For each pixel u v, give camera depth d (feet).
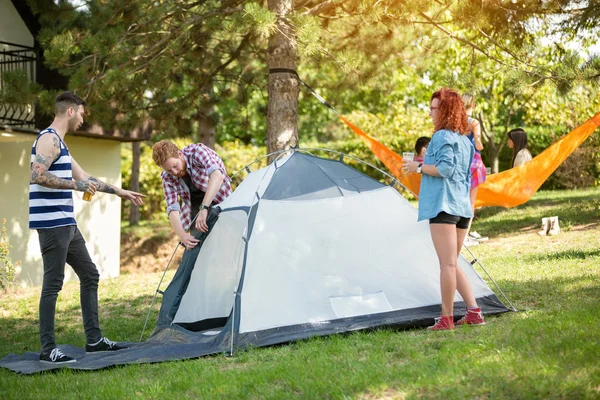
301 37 24.77
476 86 29.55
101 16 32.14
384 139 61.00
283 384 12.30
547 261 23.94
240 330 15.55
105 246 43.57
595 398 10.00
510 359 11.96
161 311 18.20
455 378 11.41
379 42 33.01
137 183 58.44
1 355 17.92
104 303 25.31
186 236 17.87
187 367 13.91
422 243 17.54
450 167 14.96
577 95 51.93
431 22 29.45
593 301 16.88
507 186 26.78
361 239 17.34
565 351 12.21
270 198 16.97
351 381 11.81
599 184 54.39
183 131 40.32
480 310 15.90
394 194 17.83
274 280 16.29
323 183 17.58
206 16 28.40
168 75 36.73
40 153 15.11
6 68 37.42
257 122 96.53
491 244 30.63
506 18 28.66
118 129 38.70
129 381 13.42
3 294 29.63
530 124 62.54
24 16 38.17
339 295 16.78
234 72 40.24
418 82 58.75
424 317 16.57
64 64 29.60
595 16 28.55
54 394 13.04
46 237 15.46
